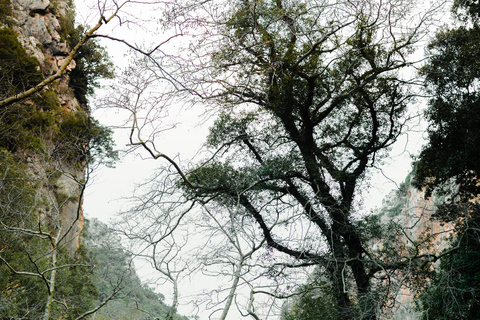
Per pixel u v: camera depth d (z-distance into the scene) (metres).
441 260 14.66
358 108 15.11
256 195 12.85
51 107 24.52
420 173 17.36
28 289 13.09
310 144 14.35
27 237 14.35
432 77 15.05
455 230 12.30
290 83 12.91
